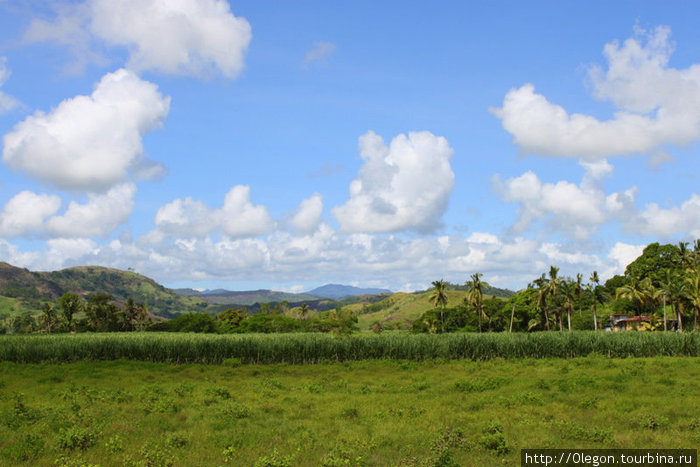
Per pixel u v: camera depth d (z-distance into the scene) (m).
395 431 18.00
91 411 21.83
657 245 111.19
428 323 112.88
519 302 112.50
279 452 15.35
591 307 122.06
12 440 16.83
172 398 25.00
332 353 52.53
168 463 14.05
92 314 141.62
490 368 43.50
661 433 16.98
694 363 41.22
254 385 32.81
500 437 15.53
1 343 50.94
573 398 24.34
